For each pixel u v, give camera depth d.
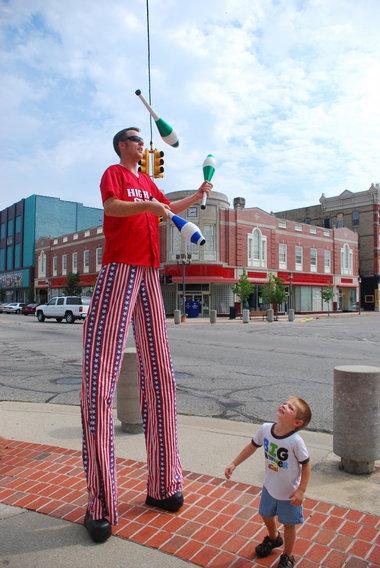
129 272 2.95
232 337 17.45
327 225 55.19
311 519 3.00
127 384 4.98
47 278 52.34
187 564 2.53
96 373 2.83
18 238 59.50
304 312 44.50
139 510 3.11
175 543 2.72
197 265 35.19
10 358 11.26
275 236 41.06
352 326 24.97
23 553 2.64
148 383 3.11
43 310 30.08
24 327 23.56
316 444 4.75
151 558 2.58
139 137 3.14
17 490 3.46
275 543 2.64
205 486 3.49
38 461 4.05
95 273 44.62
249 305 39.06
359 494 3.46
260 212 39.69
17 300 59.44
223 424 5.50
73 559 2.58
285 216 59.59
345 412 3.86
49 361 10.76
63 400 6.87
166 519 2.99
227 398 6.91
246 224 38.44
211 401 6.73
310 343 15.26
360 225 52.50
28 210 57.28
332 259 47.62
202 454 4.27
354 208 53.00
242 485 3.51
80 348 13.39
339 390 3.91
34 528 2.91
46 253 53.28
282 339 16.70
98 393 2.81
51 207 57.12
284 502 2.53
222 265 36.22
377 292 51.25
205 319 33.56
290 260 42.75
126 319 2.95
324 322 29.67
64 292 45.53
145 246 3.02
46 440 4.73
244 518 3.01
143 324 3.10
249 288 34.47
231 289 36.97
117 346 2.92
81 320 31.39
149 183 3.28
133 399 4.97
